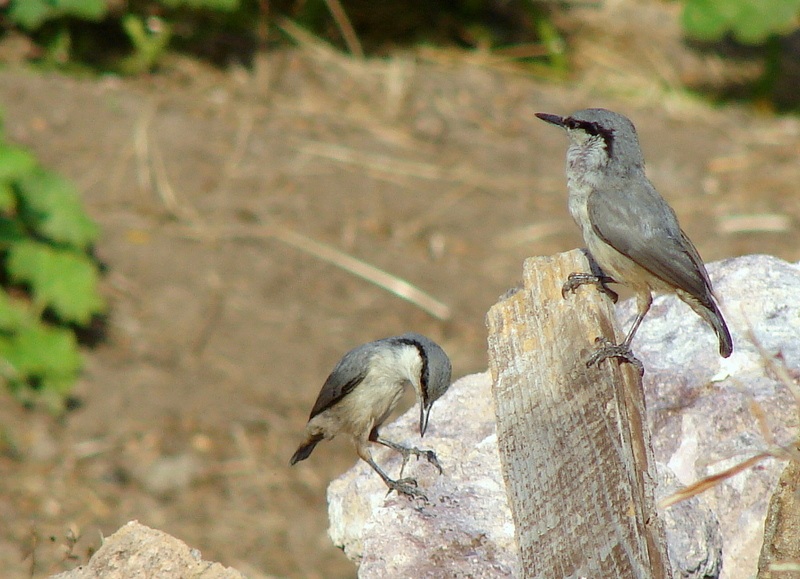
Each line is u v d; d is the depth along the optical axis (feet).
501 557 19.74
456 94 64.54
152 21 62.44
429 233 53.52
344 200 54.65
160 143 55.11
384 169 57.21
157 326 46.26
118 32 62.44
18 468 38.88
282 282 49.16
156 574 19.36
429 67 67.21
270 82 62.34
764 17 61.62
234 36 65.21
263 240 51.24
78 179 51.85
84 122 55.21
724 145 63.57
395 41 69.31
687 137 63.98
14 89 55.93
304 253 50.96
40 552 34.58
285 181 55.01
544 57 70.08
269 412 42.93
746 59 74.95
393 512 20.88
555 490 19.04
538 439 20.04
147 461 39.93
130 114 56.44
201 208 52.29
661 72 71.00
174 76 60.95
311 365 45.14
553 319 22.11
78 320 44.29
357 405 25.90
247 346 45.80
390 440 26.27
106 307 46.68
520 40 71.46
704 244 54.24
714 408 23.31
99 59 60.80
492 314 23.30
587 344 20.80
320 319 47.50
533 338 22.07
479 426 24.75
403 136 60.03
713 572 20.31
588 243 25.73
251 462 40.63
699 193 58.75
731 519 22.03
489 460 22.53
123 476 39.29
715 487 22.18
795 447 19.48
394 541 20.07
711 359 24.67
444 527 20.38
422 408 24.86
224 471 40.19
